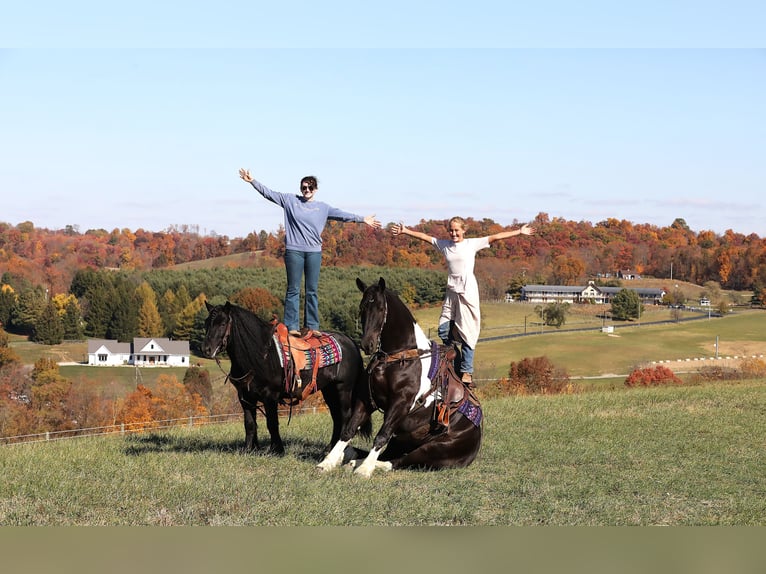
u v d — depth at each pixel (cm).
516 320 13175
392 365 1031
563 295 15550
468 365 1121
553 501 922
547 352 10269
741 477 1126
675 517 880
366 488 938
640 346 10925
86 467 1048
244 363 1078
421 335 1060
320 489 923
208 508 830
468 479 1023
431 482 989
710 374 5488
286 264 1203
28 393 5778
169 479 957
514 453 1246
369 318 1009
